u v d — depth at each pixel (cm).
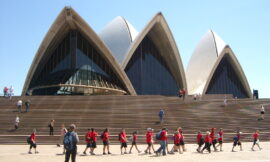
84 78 3738
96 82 3759
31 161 1114
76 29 3934
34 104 2597
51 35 3722
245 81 4875
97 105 2597
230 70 4912
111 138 1969
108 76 4053
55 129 2120
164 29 4097
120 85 4059
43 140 1905
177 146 1450
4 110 2445
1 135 1939
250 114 2597
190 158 1231
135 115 2392
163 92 4428
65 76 3700
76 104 2605
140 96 2845
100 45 3847
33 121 2223
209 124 2314
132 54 4134
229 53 4622
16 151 1475
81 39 4044
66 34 4019
